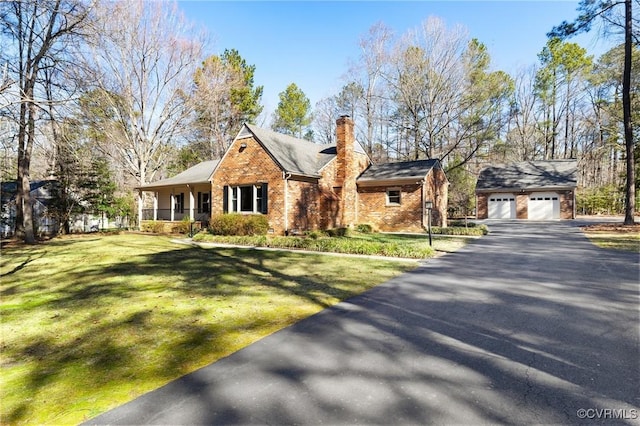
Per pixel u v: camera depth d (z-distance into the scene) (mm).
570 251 10680
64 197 20844
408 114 30703
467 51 26828
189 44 26969
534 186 28641
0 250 13625
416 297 5867
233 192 18344
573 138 39531
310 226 17625
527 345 3766
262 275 8039
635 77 25062
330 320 4773
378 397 2770
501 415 2500
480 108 26906
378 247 11109
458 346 3775
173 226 21594
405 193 19312
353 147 19688
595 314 4758
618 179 34969
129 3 23547
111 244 15508
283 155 17359
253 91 34531
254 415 2551
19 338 4344
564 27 18703
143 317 5059
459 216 33781
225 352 3752
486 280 7012
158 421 2502
